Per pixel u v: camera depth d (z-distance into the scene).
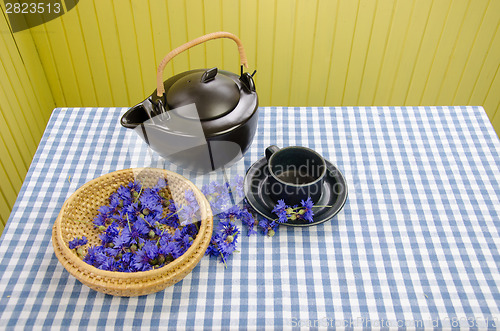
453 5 1.57
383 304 0.77
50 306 0.77
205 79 0.86
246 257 0.84
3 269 0.82
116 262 0.78
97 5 1.56
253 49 1.70
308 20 1.62
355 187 0.97
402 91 1.85
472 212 0.92
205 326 0.75
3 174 1.48
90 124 1.12
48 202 0.94
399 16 1.61
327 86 1.84
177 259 0.73
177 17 1.61
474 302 0.77
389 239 0.87
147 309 0.77
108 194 0.89
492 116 1.92
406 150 1.06
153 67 1.76
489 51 1.69
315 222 0.85
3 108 1.46
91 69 1.75
